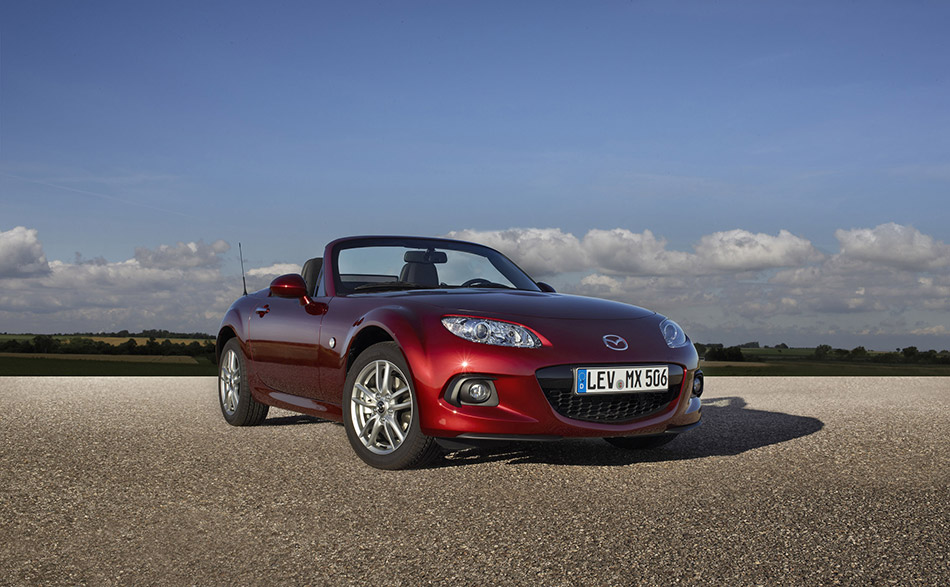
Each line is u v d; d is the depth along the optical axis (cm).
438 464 358
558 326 348
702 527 250
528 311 357
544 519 260
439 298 374
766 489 308
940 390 838
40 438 436
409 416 357
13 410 577
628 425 344
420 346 338
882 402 679
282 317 454
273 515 266
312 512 270
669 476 333
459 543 233
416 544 232
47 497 292
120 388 801
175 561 217
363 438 365
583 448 407
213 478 327
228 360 516
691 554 222
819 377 1103
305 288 432
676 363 361
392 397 352
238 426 498
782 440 439
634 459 375
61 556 221
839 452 397
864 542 234
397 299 379
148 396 702
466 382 329
